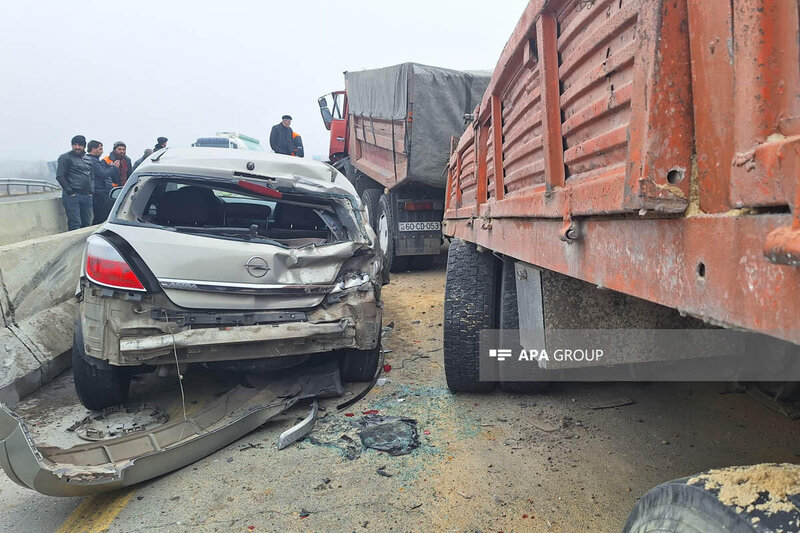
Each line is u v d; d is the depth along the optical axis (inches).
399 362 175.5
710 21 36.8
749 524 38.4
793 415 120.5
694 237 39.7
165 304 123.6
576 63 64.1
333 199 151.0
